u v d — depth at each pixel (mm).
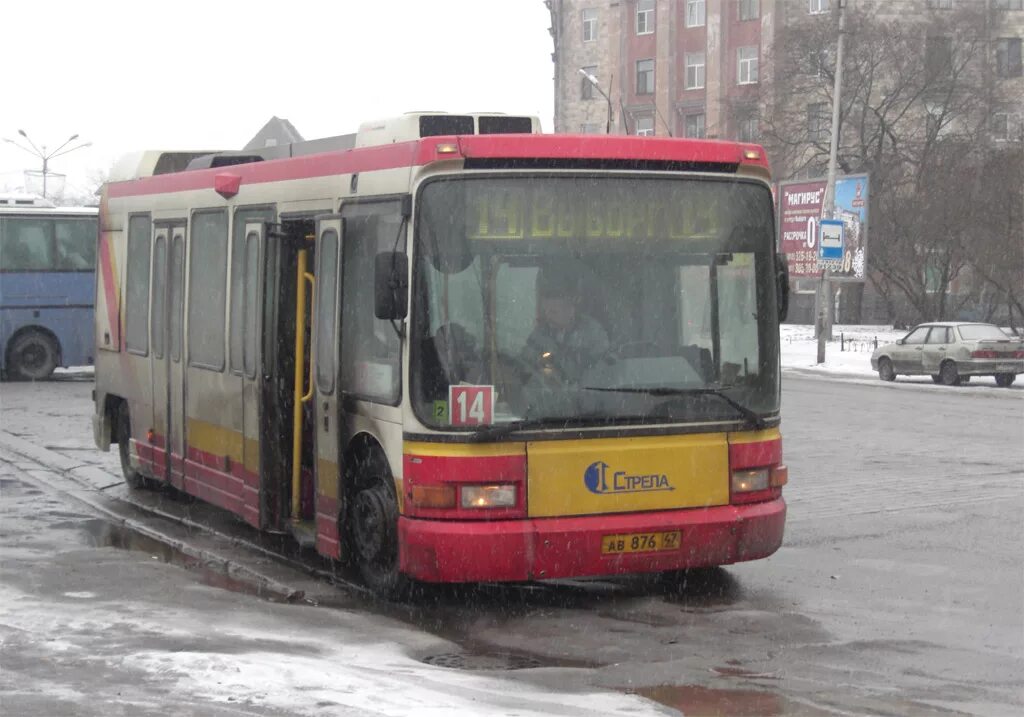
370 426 9609
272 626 8594
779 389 9766
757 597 9914
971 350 36000
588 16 83500
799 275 49781
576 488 9031
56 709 6219
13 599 9258
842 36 45781
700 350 9469
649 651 8305
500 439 8914
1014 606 9617
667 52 78938
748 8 75562
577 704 6789
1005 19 75625
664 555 9211
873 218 61344
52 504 14234
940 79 63875
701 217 9547
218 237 12320
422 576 8969
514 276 9117
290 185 11008
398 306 8891
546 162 9211
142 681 6785
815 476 16953
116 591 9641
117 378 15102
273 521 11305
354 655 7855
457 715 6293
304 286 11039
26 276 31688
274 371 11164
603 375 9180
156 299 13859
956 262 59844
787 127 64250
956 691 7371
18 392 28750
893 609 9508
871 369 43094
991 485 16094
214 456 12383
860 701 7113
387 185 9453
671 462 9258
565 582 10430
